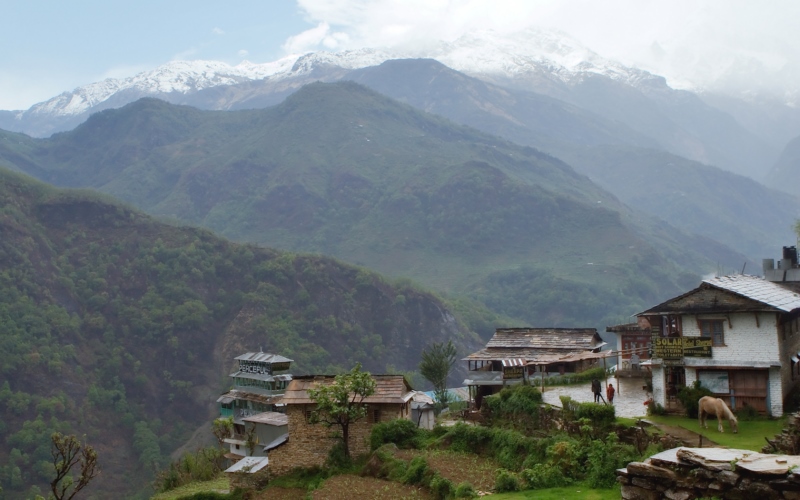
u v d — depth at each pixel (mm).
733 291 35906
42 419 126125
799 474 17141
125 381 149750
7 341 141875
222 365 156625
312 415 43500
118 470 123938
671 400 36250
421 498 32656
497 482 30234
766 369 34719
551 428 35781
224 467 64625
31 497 98750
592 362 54406
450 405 57406
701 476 18500
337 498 34219
